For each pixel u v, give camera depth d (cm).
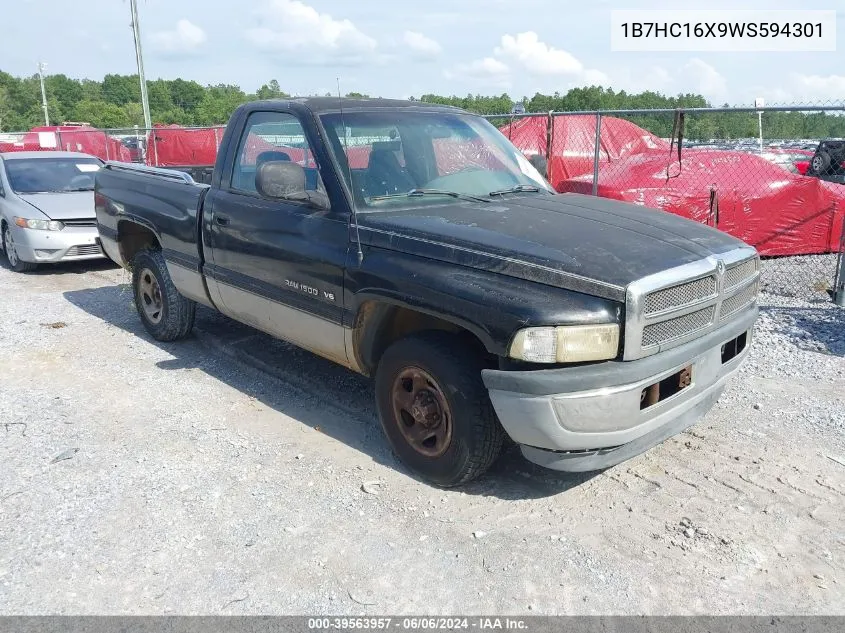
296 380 555
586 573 322
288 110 468
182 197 561
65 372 579
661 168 1013
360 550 338
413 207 426
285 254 450
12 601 301
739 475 406
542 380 325
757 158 1045
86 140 1969
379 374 410
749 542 344
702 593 309
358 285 402
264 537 347
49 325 720
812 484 396
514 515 369
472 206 427
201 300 567
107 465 417
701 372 371
